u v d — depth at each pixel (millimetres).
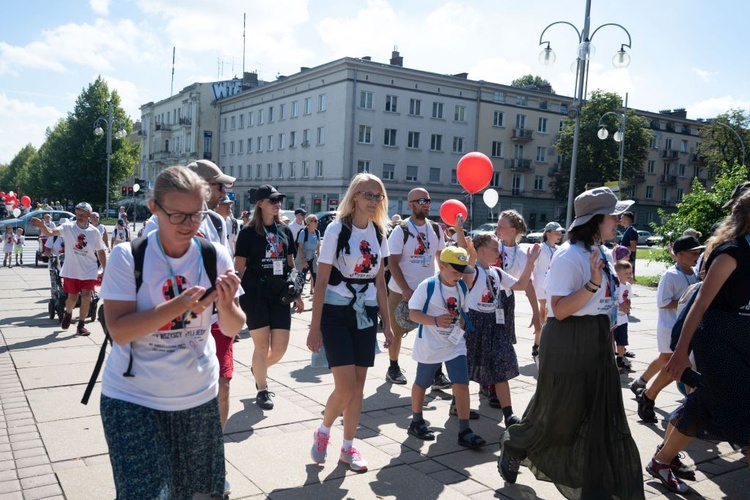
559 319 3443
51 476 3732
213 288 2492
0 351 7070
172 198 2334
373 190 4016
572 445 3514
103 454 4082
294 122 49938
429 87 47500
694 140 69438
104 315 2404
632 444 3414
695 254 5355
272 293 5152
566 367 3426
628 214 14781
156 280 2424
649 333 9930
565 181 52188
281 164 52125
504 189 52844
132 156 55281
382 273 4242
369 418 5145
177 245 2463
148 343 2414
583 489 3406
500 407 5559
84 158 52312
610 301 3473
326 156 45938
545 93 53594
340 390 3891
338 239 3943
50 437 4359
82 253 8039
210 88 63156
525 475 4051
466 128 50031
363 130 44719
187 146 65438
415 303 4617
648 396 5227
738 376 3416
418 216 6246
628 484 3363
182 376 2461
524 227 6629
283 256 5262
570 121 51719
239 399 5480
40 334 8117
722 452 4656
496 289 5145
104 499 3439
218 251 2615
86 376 5980
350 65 43656
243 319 2564
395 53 48531
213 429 2594
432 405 5590
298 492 3639
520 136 52188
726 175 17281
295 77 48875
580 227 3434
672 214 17906
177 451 2500
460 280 4648
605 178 50969
